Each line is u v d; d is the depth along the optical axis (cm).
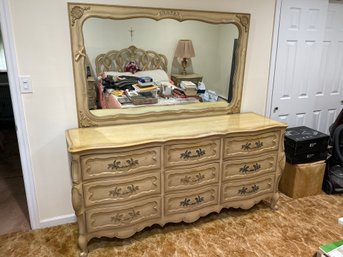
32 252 213
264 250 217
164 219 227
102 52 219
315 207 273
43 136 221
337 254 158
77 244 221
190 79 253
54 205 239
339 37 327
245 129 232
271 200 267
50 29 202
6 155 389
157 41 233
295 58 296
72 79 217
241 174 244
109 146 192
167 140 207
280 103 305
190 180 225
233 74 266
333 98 349
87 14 205
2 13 188
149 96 242
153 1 221
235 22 249
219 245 222
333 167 302
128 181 205
